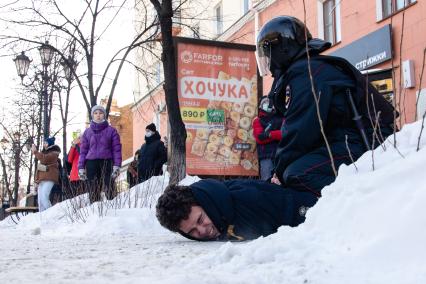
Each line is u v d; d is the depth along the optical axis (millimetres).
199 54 7992
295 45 3615
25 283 1726
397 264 1599
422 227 1636
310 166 3164
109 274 1880
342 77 3297
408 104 10484
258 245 2018
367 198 1915
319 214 2094
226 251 2020
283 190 3195
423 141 2197
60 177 11078
